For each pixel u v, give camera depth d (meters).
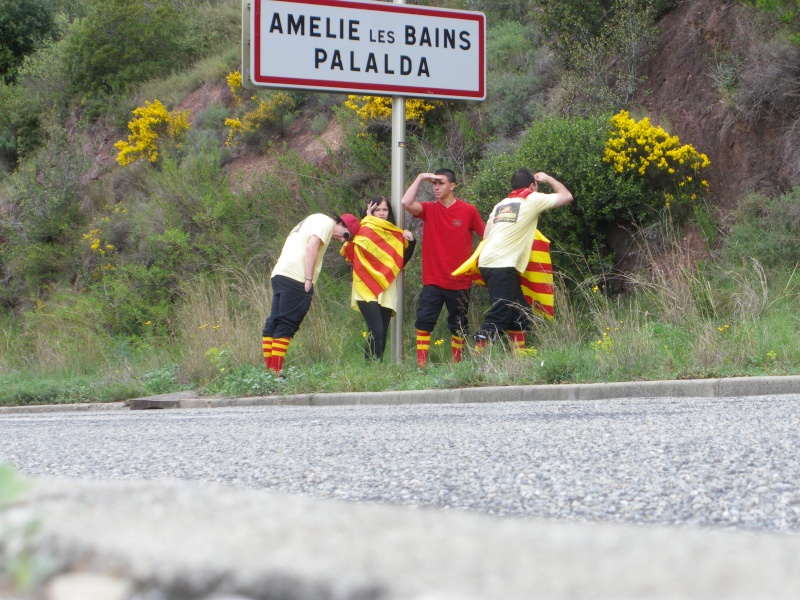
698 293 17.56
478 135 25.48
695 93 22.19
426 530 2.73
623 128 20.52
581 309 19.92
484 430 8.81
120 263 29.53
